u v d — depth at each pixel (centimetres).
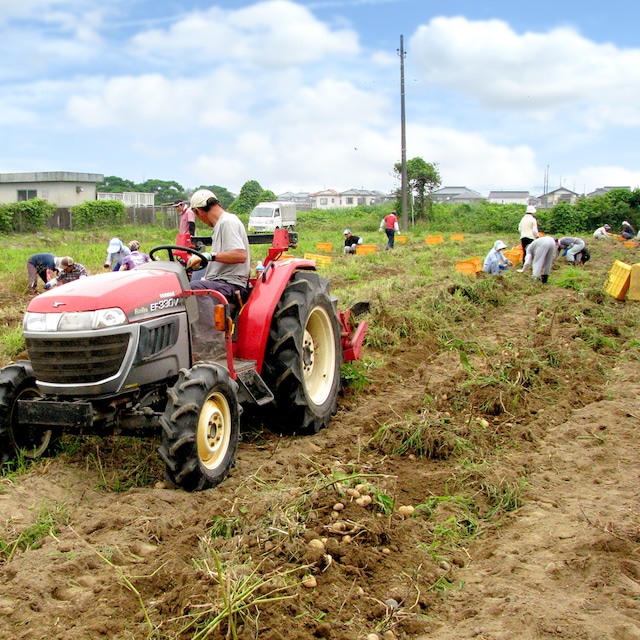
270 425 624
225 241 588
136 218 4591
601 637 329
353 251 2431
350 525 424
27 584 370
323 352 661
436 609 364
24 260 2044
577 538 426
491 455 574
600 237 3195
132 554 407
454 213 5262
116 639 329
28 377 528
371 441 595
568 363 828
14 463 525
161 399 526
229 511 445
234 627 323
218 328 532
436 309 1112
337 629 338
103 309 479
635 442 600
